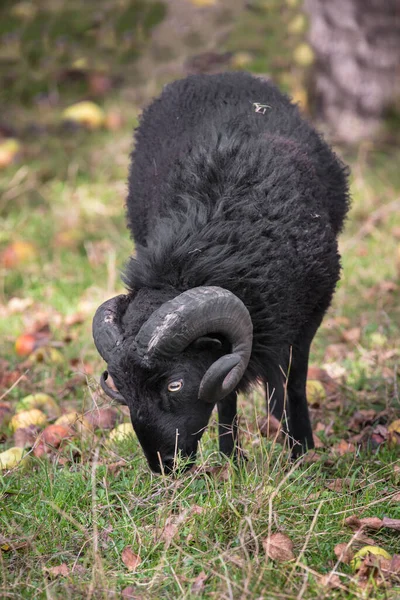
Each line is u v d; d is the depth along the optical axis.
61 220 23.56
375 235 21.52
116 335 10.70
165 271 11.23
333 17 26.61
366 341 17.14
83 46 34.19
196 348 10.89
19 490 12.14
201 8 35.09
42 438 13.47
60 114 30.05
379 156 26.03
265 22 33.97
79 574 10.20
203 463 11.42
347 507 11.16
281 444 13.47
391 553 10.45
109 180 25.86
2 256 22.28
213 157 12.16
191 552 10.48
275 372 12.52
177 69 32.00
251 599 9.26
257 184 11.95
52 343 17.86
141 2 35.75
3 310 20.02
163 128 13.99
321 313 13.09
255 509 10.68
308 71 28.00
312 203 12.38
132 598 9.69
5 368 17.27
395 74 27.02
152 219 12.60
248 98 13.81
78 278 20.88
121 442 13.20
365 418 14.27
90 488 11.84
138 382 10.57
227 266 11.21
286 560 10.04
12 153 27.16
